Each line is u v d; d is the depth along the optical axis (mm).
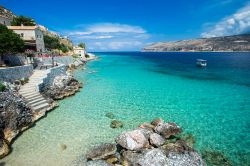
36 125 20312
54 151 15570
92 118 22344
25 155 14977
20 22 79188
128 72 63219
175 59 145750
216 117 23062
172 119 22344
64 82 34562
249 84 42625
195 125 20781
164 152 13648
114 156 14680
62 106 26562
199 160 13281
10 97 20172
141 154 14398
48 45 91812
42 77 32062
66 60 68938
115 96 31891
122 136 15930
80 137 17875
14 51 35031
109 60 128250
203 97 31531
